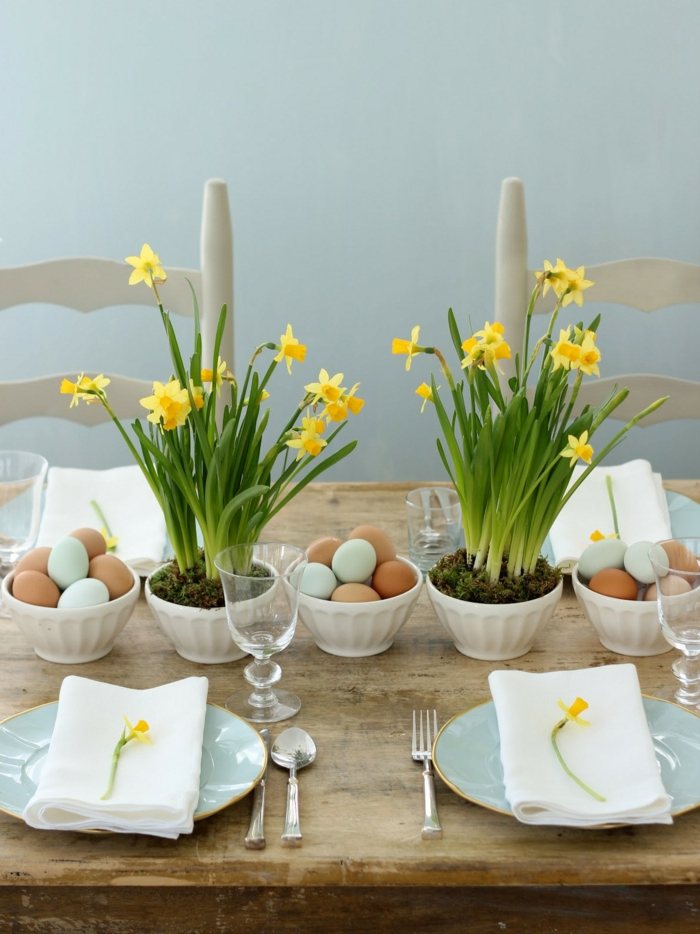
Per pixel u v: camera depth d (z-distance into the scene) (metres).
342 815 0.90
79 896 0.91
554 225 2.48
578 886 0.92
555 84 2.38
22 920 0.91
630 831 0.88
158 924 0.91
